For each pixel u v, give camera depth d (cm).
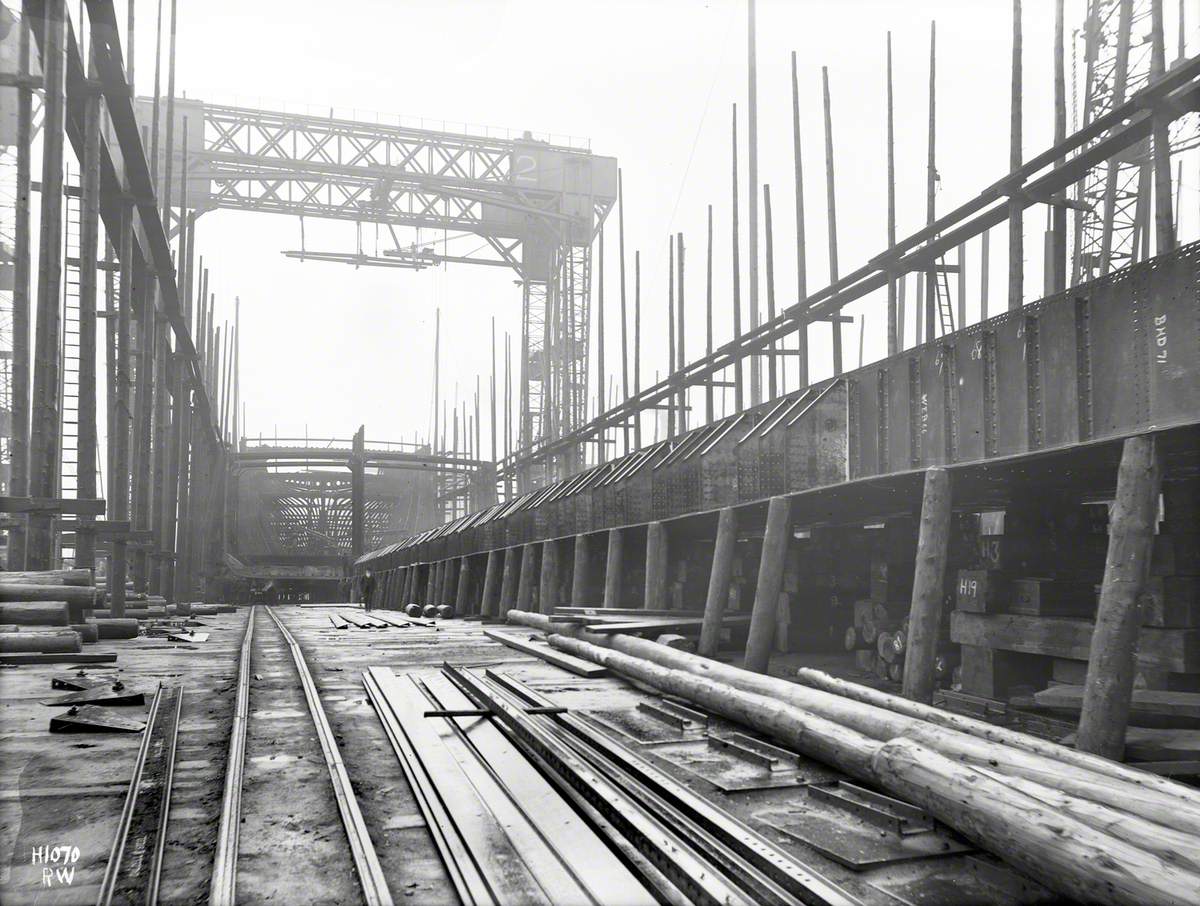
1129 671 629
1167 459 773
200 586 4519
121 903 394
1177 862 362
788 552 1436
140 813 525
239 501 6444
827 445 1168
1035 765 509
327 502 7312
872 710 658
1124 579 643
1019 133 1348
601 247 3381
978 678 909
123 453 2077
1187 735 651
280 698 970
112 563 2019
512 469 4866
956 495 1097
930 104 1642
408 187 4594
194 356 3450
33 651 1229
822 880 406
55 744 693
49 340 1209
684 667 985
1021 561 916
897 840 477
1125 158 1627
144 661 1309
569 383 4253
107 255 2548
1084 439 748
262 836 492
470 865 439
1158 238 977
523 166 4659
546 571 2219
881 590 1178
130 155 1939
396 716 825
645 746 720
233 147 4284
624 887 413
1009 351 842
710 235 2491
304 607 4272
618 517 1878
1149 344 687
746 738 709
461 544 3222
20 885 403
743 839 458
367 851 455
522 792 573
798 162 1980
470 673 1105
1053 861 377
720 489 1448
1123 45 1559
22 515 1250
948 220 1357
